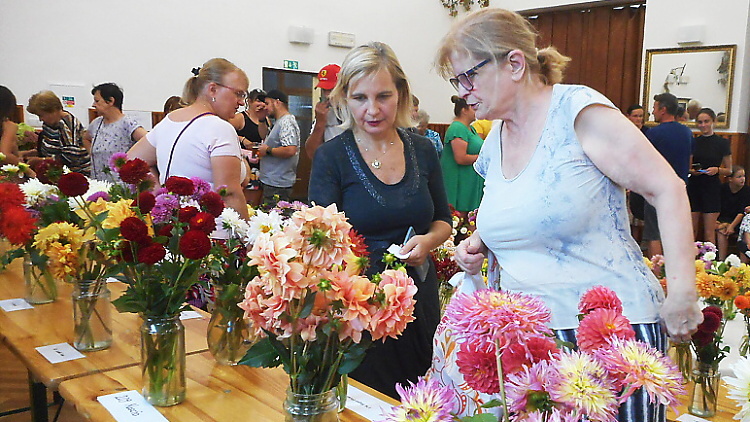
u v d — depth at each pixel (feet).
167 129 8.93
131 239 4.27
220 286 5.17
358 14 27.22
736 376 2.48
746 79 22.48
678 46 23.71
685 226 4.04
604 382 2.26
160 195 5.24
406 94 6.82
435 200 7.20
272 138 19.35
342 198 6.76
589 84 27.02
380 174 6.71
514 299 2.46
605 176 4.40
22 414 8.65
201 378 5.01
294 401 3.67
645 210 17.47
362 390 4.87
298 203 6.15
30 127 16.84
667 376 2.21
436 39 29.86
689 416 5.31
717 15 22.71
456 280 6.04
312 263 3.36
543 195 4.44
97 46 20.76
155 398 4.47
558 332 4.37
